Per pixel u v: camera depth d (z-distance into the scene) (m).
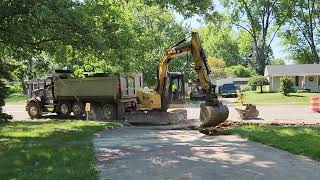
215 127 18.94
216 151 12.40
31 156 11.55
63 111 30.23
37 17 15.58
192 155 11.77
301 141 13.33
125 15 20.39
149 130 20.19
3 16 16.20
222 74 92.44
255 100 49.75
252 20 75.62
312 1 77.94
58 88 30.27
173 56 23.77
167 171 9.65
